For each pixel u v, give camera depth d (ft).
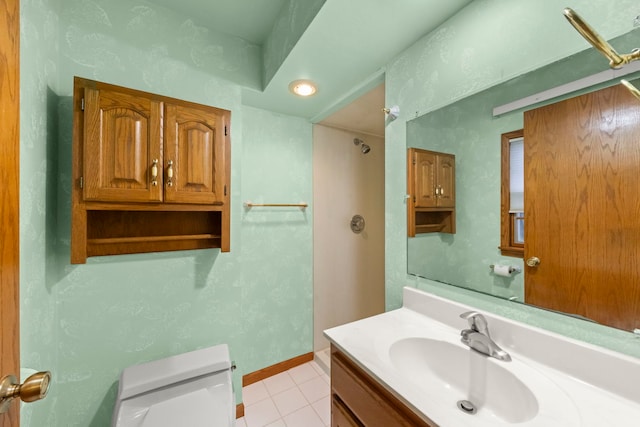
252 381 5.77
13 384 1.33
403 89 3.85
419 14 3.15
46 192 2.99
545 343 2.32
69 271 3.34
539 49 2.46
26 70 2.55
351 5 2.97
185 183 3.53
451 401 2.54
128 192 3.15
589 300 2.17
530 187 2.56
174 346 4.07
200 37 4.34
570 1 2.27
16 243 1.47
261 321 5.93
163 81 4.00
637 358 1.91
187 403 3.33
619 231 2.01
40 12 2.80
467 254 3.12
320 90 4.99
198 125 3.64
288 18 3.87
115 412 3.12
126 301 3.71
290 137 6.30
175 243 4.07
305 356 6.56
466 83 3.07
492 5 2.81
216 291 4.45
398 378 2.20
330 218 6.97
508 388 2.26
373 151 7.80
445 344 2.80
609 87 2.06
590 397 1.94
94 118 2.98
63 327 3.30
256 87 4.97
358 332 3.01
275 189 6.09
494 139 2.84
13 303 1.42
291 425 4.61
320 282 6.81
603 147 2.09
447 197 3.32
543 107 2.45
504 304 2.75
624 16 2.00
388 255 4.17
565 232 2.31
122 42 3.68
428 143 3.53
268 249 5.99
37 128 2.77
